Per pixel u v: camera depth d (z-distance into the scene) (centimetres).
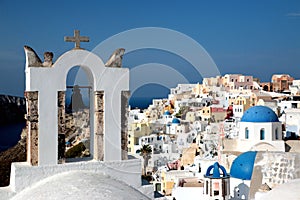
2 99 13775
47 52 1080
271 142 4062
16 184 1027
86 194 904
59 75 1077
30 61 1055
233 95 7475
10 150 2589
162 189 3691
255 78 10681
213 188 2841
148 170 3853
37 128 1060
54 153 1073
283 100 7706
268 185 2764
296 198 1071
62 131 1086
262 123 4103
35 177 1045
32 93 1054
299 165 2911
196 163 3834
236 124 5284
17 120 14050
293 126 5434
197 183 3356
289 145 4231
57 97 1078
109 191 939
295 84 10425
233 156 3884
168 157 3988
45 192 942
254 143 4066
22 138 2742
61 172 1073
